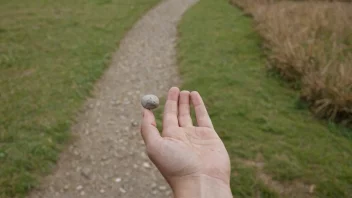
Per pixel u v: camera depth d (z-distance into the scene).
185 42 8.10
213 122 4.40
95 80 5.92
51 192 3.32
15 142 3.91
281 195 3.17
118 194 3.37
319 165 3.56
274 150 3.79
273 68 6.05
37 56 6.73
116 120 4.68
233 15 10.90
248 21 10.00
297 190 3.22
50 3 11.73
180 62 6.89
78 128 4.41
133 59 7.18
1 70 5.99
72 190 3.38
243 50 7.32
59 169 3.63
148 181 3.54
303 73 5.36
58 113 4.63
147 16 11.16
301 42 6.44
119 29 9.18
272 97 5.10
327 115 4.49
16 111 4.59
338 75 4.92
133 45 8.13
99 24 9.41
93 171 3.65
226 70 6.15
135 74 6.34
